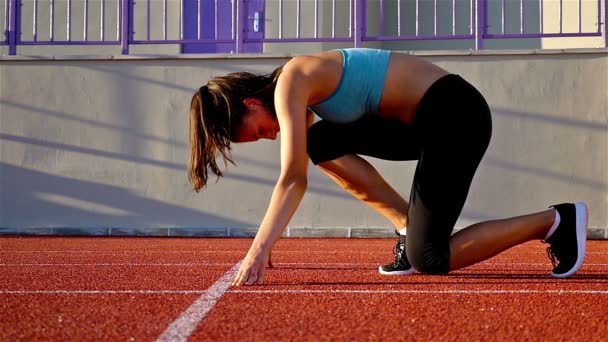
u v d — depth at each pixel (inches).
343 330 58.7
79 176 225.5
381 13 216.5
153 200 223.9
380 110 83.1
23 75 226.2
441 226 85.3
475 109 83.8
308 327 60.0
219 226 222.4
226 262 128.8
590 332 58.1
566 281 90.7
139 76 224.2
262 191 221.5
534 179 213.8
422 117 82.7
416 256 87.4
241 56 221.0
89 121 225.1
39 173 226.4
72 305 72.5
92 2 293.4
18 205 226.5
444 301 73.9
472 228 89.0
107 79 224.8
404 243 98.3
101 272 108.2
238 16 221.6
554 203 213.3
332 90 80.1
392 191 98.2
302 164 75.9
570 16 282.2
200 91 79.7
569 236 91.4
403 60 83.4
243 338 55.7
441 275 98.2
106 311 68.6
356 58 81.5
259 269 75.5
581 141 212.7
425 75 82.9
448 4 326.3
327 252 156.3
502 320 63.2
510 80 214.5
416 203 85.7
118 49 295.3
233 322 62.2
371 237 216.5
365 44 323.6
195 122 79.7
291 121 75.3
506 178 214.4
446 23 327.0
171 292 82.0
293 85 76.5
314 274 102.0
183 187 223.5
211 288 85.3
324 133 94.4
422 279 93.6
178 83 223.1
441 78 83.2
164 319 64.0
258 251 75.7
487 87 215.0
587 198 212.4
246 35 222.2
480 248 87.9
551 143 213.6
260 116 79.6
